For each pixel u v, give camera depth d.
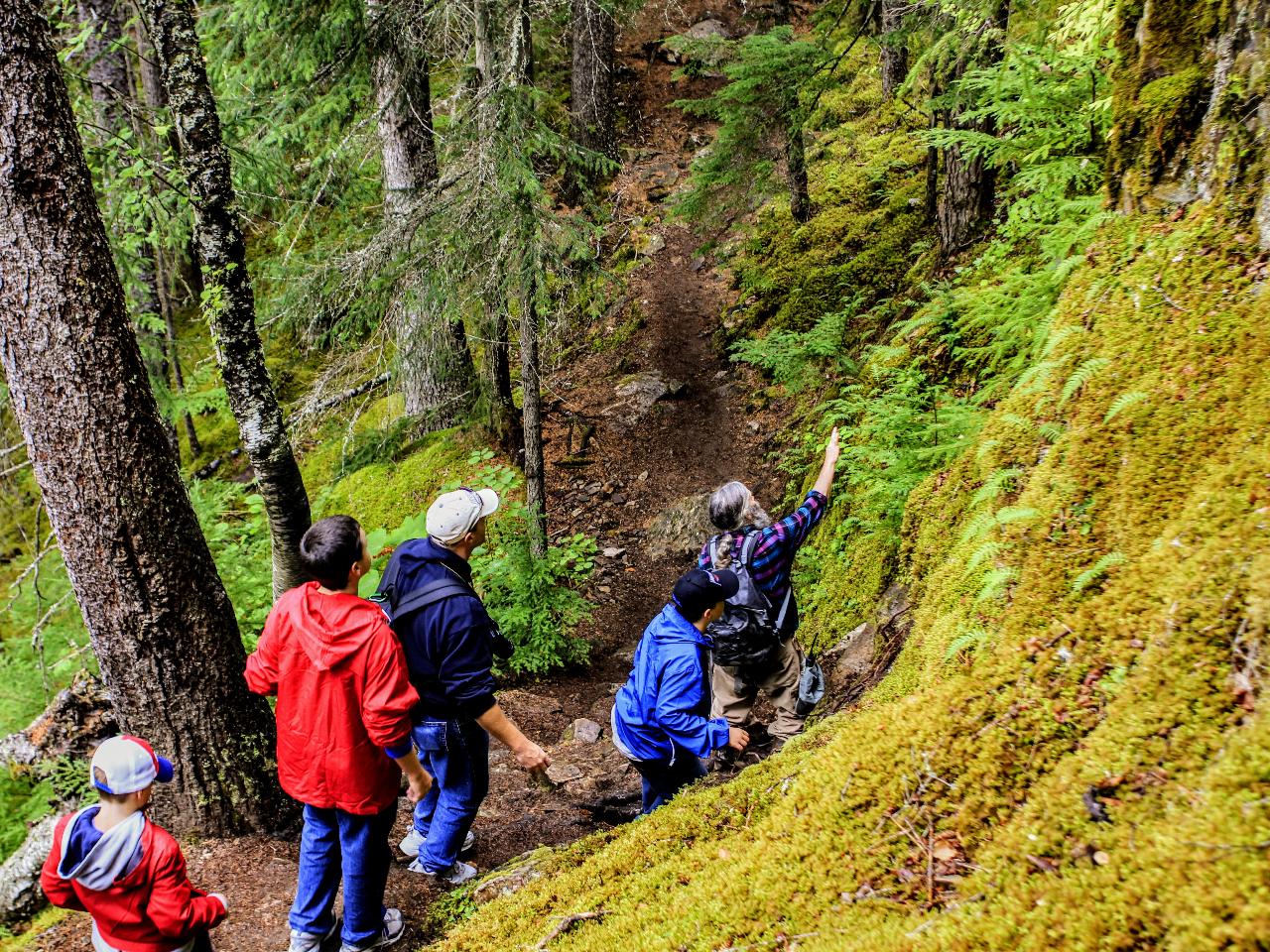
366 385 8.92
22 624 7.92
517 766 5.93
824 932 2.10
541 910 3.00
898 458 5.52
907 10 8.14
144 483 4.07
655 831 3.13
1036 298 4.77
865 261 13.03
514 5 7.62
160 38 4.81
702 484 11.37
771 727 4.84
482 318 8.32
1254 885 1.45
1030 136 5.57
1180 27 3.30
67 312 3.86
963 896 1.93
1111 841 1.78
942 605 3.30
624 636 8.94
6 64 3.67
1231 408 2.55
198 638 4.25
